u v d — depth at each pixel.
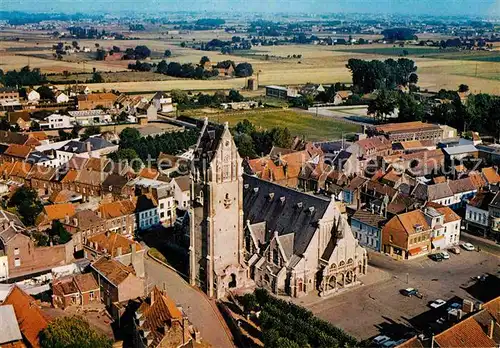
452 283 156.00
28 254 158.00
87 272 147.88
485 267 166.62
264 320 129.50
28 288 144.50
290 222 154.38
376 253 177.50
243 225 158.88
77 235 170.75
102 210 183.00
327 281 148.38
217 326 133.75
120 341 123.25
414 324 133.88
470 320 111.12
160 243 183.75
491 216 188.88
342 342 123.25
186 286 152.88
